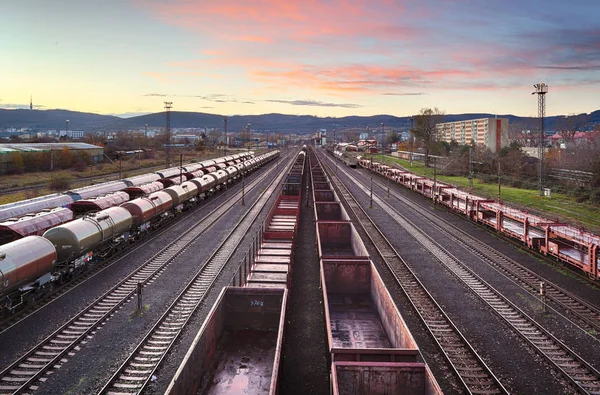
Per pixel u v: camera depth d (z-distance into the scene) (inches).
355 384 456.8
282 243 1127.0
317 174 3208.7
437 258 1179.9
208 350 594.2
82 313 780.6
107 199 1395.2
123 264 1088.2
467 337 706.2
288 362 631.2
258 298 711.7
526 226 1269.7
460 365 617.9
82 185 2444.6
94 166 3479.3
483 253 1232.8
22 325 736.3
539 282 979.3
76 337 693.3
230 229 1534.2
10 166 2869.1
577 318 784.9
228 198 2353.6
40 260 815.1
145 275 1002.7
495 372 601.0
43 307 813.9
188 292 899.4
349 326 743.7
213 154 5369.1
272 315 711.7
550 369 610.5
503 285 962.7
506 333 724.0
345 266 877.2
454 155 3622.0
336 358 492.4
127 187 1748.3
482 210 1609.3
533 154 3336.6
